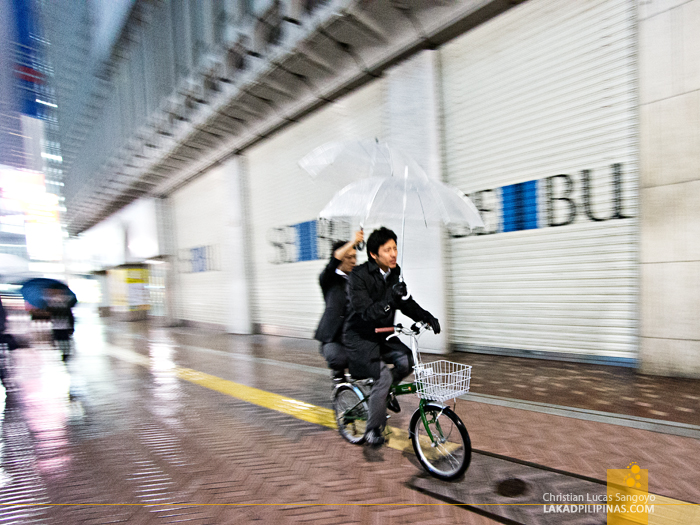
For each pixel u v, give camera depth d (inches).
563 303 196.9
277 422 149.3
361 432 128.7
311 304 341.7
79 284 1206.3
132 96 542.0
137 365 277.1
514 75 208.7
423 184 102.7
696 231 154.6
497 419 133.6
